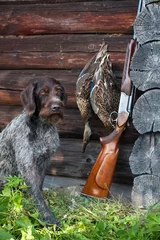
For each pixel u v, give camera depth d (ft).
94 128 9.18
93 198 8.22
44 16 9.30
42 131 7.72
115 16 8.79
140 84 7.82
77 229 6.89
